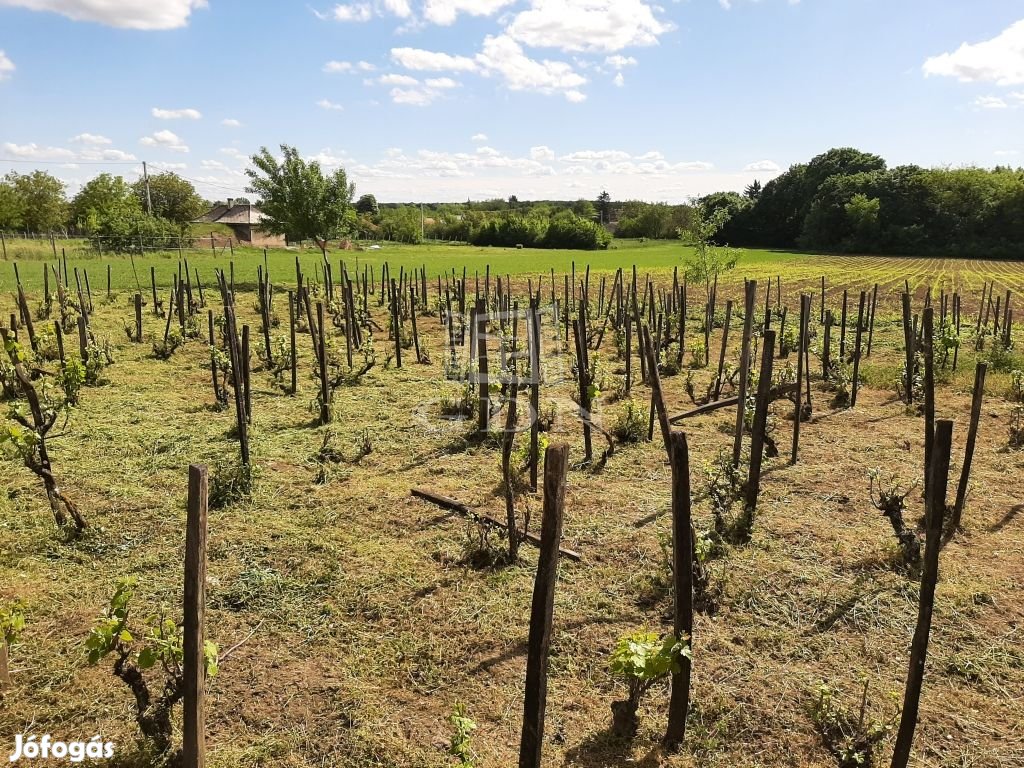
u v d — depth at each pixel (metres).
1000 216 67.44
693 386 10.76
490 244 84.25
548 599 2.82
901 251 70.50
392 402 9.96
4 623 3.88
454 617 4.68
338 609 4.77
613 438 8.33
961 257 63.41
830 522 6.05
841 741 3.58
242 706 3.83
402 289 18.86
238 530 5.86
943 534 5.80
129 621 4.57
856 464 7.41
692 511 6.25
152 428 8.48
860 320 9.62
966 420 8.94
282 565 5.33
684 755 3.53
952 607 4.75
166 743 3.46
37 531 5.74
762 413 5.69
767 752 3.56
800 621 4.64
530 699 2.91
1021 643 4.38
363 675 4.12
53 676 4.05
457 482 6.97
